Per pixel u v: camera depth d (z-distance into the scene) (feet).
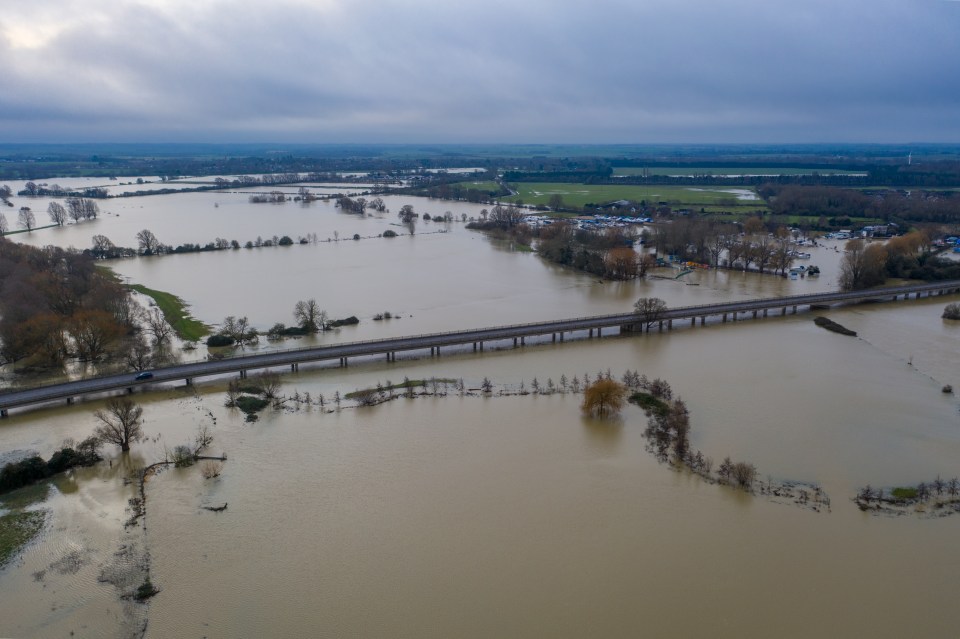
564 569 321.11
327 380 560.61
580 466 412.77
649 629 285.43
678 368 590.14
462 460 421.18
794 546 336.70
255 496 382.42
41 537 346.13
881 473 404.77
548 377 568.82
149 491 387.55
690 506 370.12
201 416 483.51
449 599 302.66
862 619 290.76
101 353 616.80
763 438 448.65
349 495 383.04
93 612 295.89
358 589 309.01
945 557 328.29
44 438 451.53
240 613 295.69
